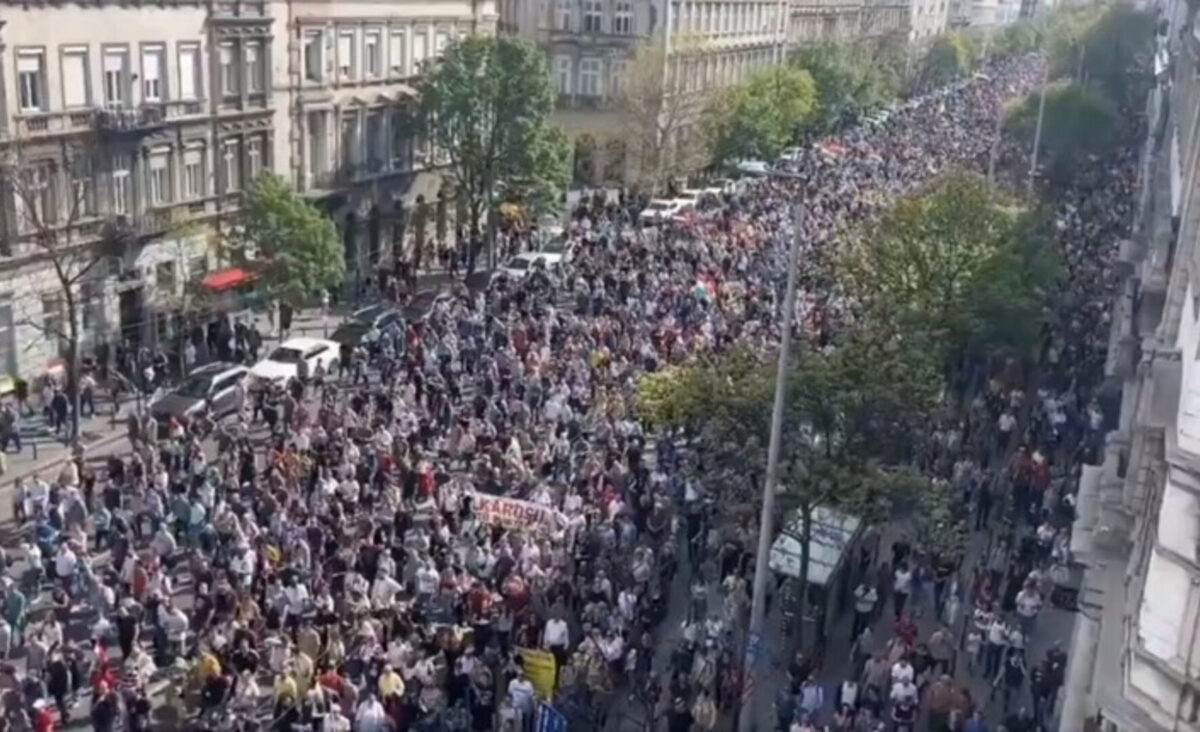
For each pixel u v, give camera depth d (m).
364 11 62.62
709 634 28.08
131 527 31.02
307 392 43.22
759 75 90.69
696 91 88.44
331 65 61.12
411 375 41.69
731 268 56.38
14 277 44.53
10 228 44.31
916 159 88.62
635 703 27.03
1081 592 23.23
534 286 53.06
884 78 120.75
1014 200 54.06
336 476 33.88
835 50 105.75
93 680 25.14
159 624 26.92
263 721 24.62
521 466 34.62
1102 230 66.12
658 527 32.84
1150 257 28.97
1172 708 13.87
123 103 49.12
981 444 39.59
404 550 30.19
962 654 29.89
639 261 56.56
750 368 28.72
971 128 109.69
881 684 26.67
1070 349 46.91
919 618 30.81
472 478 34.72
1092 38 96.00
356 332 49.16
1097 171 79.94
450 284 61.47
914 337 34.00
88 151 47.12
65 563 28.75
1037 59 178.50
